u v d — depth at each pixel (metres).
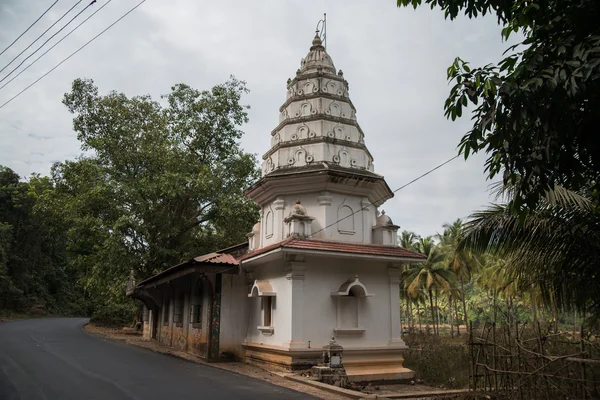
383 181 15.95
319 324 14.00
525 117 5.91
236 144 31.97
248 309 17.22
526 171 6.36
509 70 6.50
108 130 28.92
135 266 27.33
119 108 28.83
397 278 15.57
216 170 28.14
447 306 63.28
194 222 30.42
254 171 30.67
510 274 11.23
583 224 9.64
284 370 13.62
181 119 30.66
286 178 15.44
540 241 10.21
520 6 6.91
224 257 17.11
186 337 20.03
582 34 6.04
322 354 13.69
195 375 13.17
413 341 27.47
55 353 17.33
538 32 6.24
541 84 5.68
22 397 9.58
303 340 13.62
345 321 14.48
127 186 25.64
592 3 6.01
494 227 10.56
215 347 16.62
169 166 26.53
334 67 18.47
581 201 9.59
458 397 11.16
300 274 13.95
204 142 30.62
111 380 11.81
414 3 7.51
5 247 47.03
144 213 26.48
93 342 22.91
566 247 9.95
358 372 14.03
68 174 27.31
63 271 61.44
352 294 14.77
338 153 16.12
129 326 37.75
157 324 26.50
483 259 39.97
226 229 29.19
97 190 24.45
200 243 31.56
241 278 17.55
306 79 17.62
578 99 5.73
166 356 18.09
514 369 10.62
